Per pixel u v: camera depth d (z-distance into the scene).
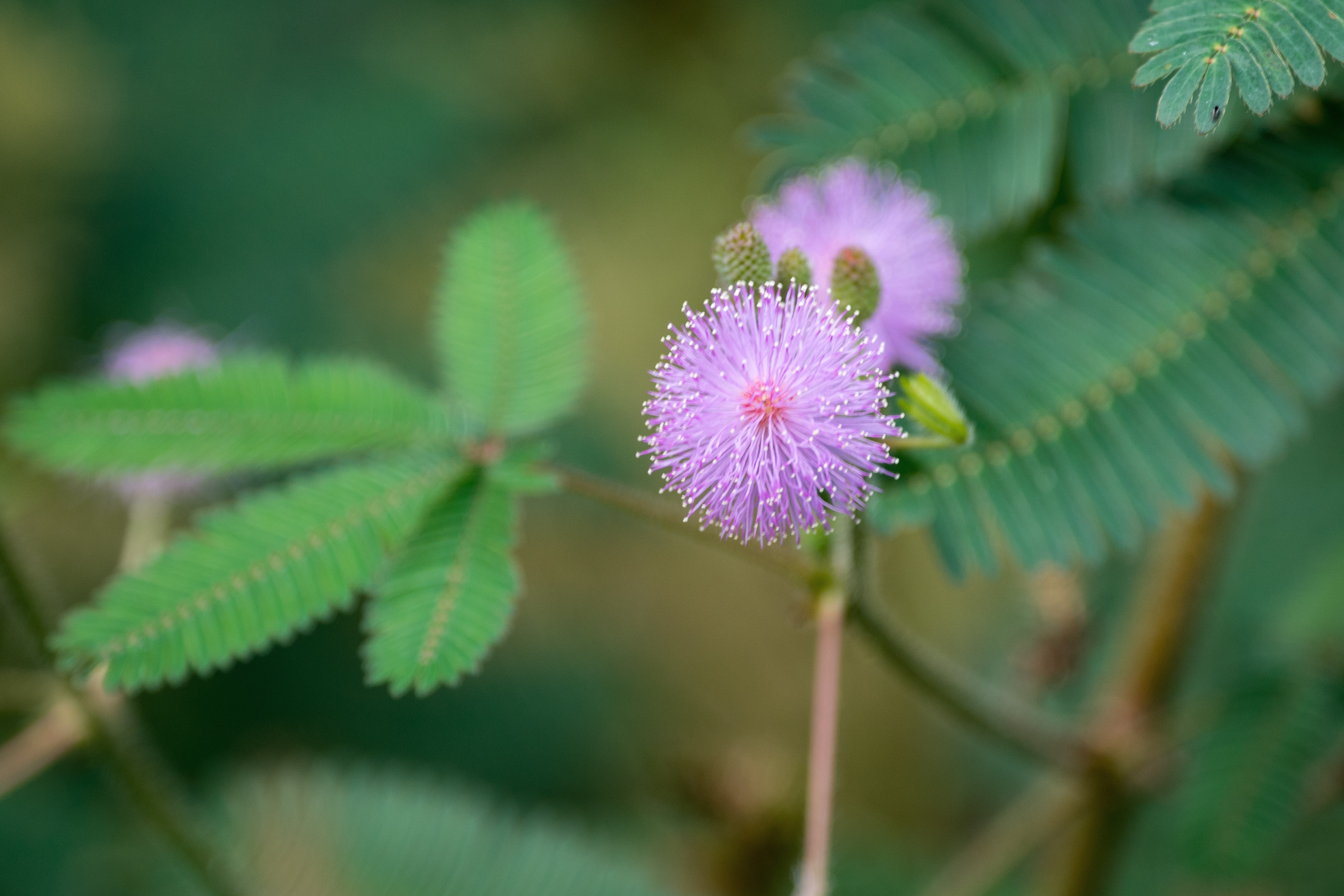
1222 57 0.33
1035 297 0.38
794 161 0.39
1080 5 0.38
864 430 0.36
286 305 0.58
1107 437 0.37
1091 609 0.44
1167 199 0.38
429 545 0.37
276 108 0.60
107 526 0.58
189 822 0.40
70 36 0.59
